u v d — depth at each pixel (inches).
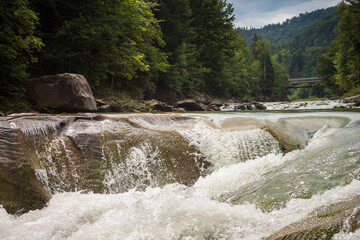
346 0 1240.2
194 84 1187.9
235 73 1683.1
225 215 100.4
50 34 517.3
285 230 77.5
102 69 613.3
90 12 552.1
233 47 1375.5
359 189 92.9
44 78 378.6
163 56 836.6
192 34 1186.0
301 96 5452.8
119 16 576.1
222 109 1023.0
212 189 146.7
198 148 200.1
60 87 374.6
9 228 105.3
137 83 818.2
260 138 219.1
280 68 3326.8
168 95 982.4
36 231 102.2
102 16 550.3
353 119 268.5
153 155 181.8
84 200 131.0
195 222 96.3
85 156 161.3
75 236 97.8
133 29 616.1
